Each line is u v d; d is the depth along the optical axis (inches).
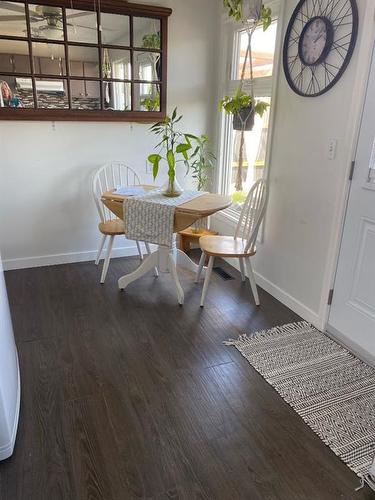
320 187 91.4
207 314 102.2
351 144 80.7
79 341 88.7
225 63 128.4
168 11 118.6
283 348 87.7
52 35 108.5
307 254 98.0
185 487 54.9
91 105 118.3
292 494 54.5
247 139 126.3
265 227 114.5
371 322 81.7
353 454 60.9
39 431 63.6
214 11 126.3
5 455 58.1
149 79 123.6
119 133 126.2
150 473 56.9
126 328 94.6
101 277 119.3
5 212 120.0
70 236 130.7
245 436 63.9
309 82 90.7
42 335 90.6
